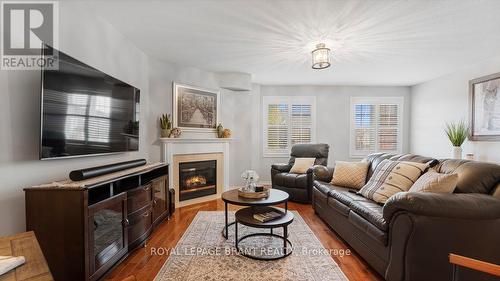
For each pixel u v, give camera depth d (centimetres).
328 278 195
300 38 300
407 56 369
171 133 393
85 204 164
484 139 400
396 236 170
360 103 590
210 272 204
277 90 587
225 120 488
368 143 588
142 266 215
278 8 231
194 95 436
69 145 190
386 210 178
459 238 159
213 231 293
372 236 196
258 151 587
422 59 384
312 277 197
